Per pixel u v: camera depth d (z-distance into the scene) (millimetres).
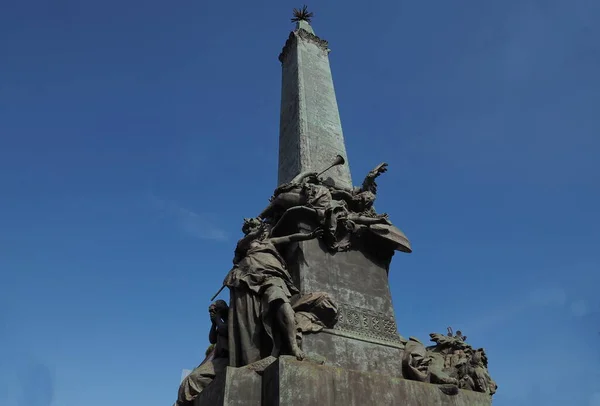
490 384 12922
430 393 11281
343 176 17047
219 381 10469
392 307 13336
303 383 9742
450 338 13758
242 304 11586
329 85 20266
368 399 10305
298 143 17188
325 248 13188
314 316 11586
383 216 14172
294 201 13727
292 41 21469
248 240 12664
